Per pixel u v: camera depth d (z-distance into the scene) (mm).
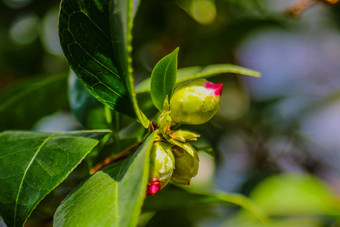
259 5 751
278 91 831
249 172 749
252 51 826
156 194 508
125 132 546
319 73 876
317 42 874
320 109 833
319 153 823
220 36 718
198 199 517
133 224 358
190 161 419
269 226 585
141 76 704
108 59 414
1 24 772
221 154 723
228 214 688
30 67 787
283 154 801
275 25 736
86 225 378
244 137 786
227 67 472
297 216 614
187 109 414
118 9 388
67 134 434
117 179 396
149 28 708
